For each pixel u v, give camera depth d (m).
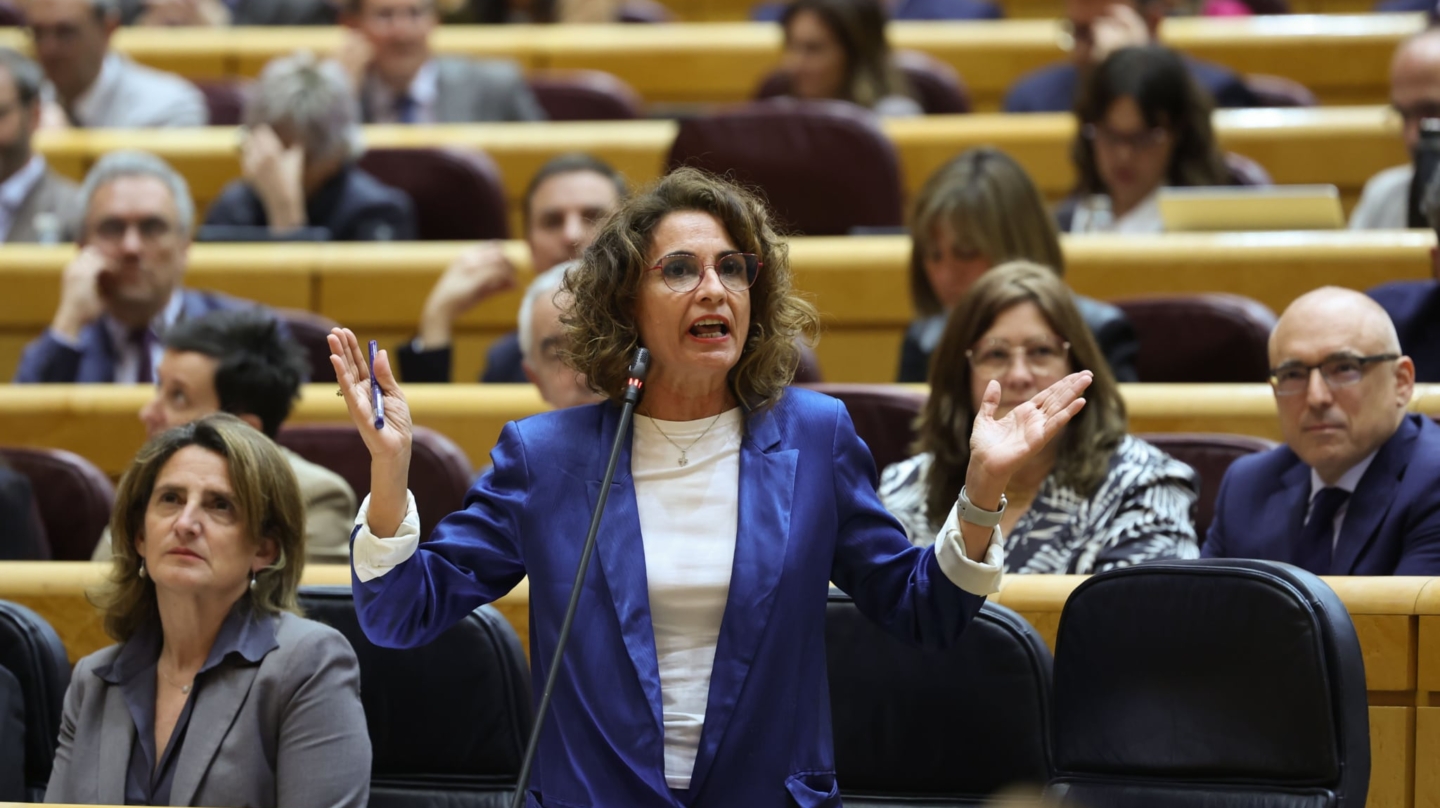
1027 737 5.11
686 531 4.29
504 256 9.73
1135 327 8.72
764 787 4.15
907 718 5.21
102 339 9.54
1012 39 14.76
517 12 16.33
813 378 8.02
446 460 7.41
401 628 4.18
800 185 10.86
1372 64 14.07
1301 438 6.29
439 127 12.61
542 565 4.28
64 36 13.18
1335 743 4.56
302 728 5.23
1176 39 14.32
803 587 4.23
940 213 8.55
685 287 4.30
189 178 12.62
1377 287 8.05
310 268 10.53
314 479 7.09
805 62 12.39
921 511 6.75
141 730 5.33
